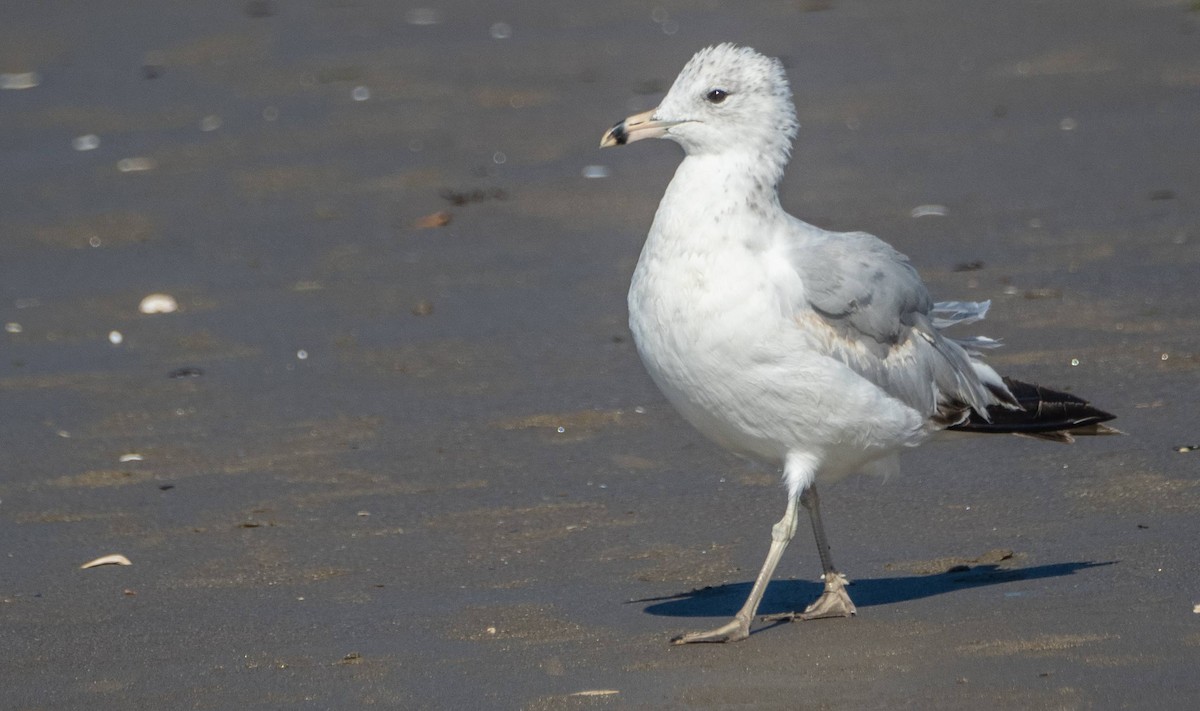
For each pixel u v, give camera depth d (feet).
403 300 53.83
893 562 33.96
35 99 82.64
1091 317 47.85
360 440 42.57
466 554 35.27
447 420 43.68
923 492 37.65
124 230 62.80
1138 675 26.91
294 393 46.24
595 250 57.88
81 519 38.11
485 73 84.94
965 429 32.37
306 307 53.62
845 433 30.60
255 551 35.86
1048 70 79.36
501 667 29.04
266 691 28.40
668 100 31.22
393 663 29.45
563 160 69.21
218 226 62.80
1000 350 45.73
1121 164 63.57
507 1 104.53
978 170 64.34
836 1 98.58
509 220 61.77
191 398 46.24
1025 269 52.60
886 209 60.08
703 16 96.89
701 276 30.09
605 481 39.27
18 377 48.49
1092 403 41.65
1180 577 31.35
